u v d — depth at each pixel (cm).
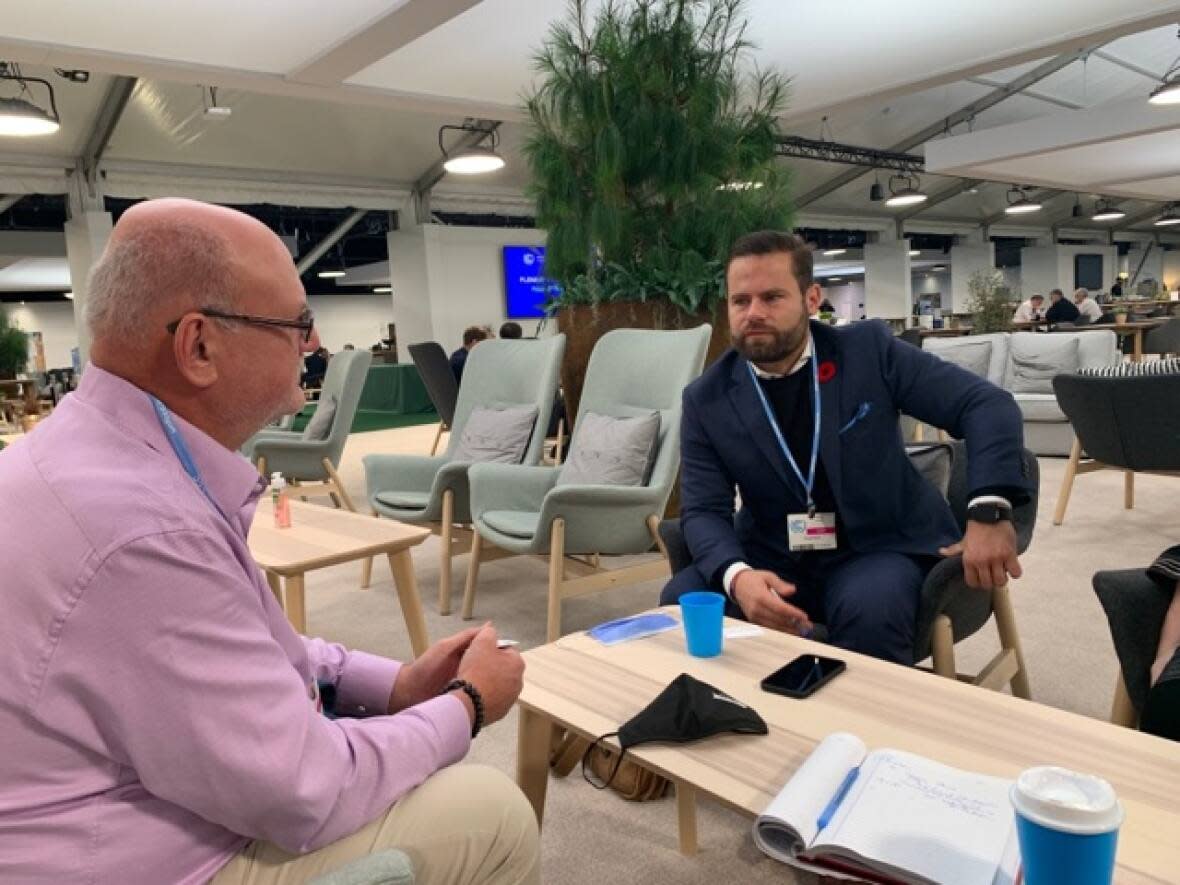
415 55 519
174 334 90
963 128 1272
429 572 393
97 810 81
